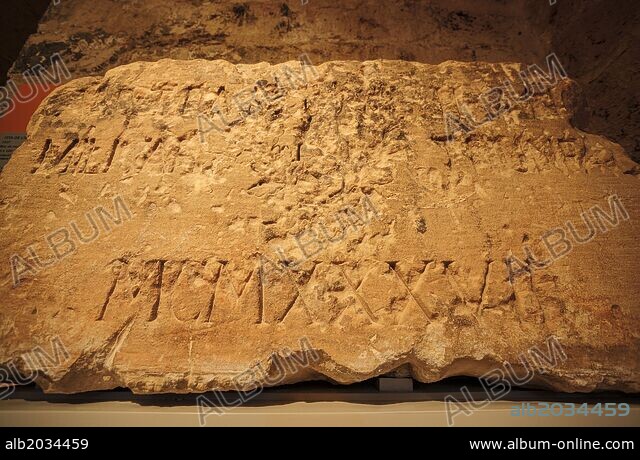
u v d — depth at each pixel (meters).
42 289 1.64
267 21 2.96
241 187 1.81
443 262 1.73
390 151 1.90
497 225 1.80
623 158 1.96
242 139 1.90
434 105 2.01
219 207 1.77
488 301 1.69
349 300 1.66
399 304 1.66
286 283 1.67
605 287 1.74
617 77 2.77
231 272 1.68
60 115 1.94
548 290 1.72
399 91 2.03
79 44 2.80
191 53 2.80
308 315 1.63
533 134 1.98
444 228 1.78
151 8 2.97
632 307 1.71
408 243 1.74
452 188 1.86
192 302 1.63
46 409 1.57
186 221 1.75
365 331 1.62
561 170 1.92
